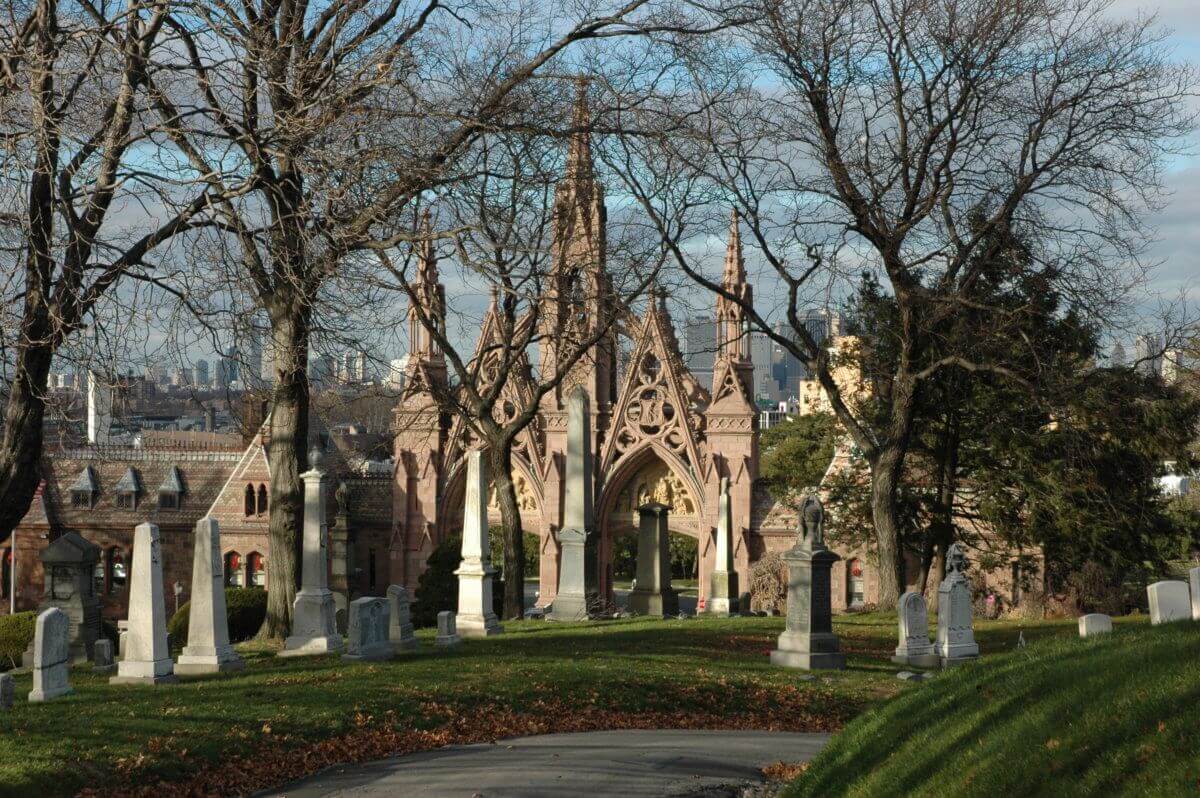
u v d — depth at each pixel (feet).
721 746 64.69
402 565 290.15
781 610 238.07
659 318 277.03
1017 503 164.35
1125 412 155.74
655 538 154.10
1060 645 56.70
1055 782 37.17
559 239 135.54
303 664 82.64
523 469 280.92
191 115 84.07
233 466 298.76
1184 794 32.81
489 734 66.59
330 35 88.12
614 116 115.75
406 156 90.68
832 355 174.09
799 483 262.06
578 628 119.75
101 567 290.76
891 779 44.88
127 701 65.16
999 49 128.98
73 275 76.33
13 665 152.15
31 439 80.07
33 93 72.43
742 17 112.68
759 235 139.54
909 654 96.48
